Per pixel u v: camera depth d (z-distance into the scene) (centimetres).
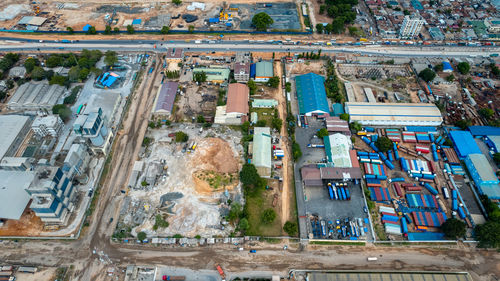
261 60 18962
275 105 16188
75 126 12531
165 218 11819
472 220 11656
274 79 16875
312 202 12338
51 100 15900
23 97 15962
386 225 11569
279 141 14538
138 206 12162
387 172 13400
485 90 17125
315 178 12825
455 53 19600
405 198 12500
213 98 16650
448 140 14325
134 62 18750
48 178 10656
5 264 10625
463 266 10669
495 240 10450
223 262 10756
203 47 19900
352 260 10812
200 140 14488
